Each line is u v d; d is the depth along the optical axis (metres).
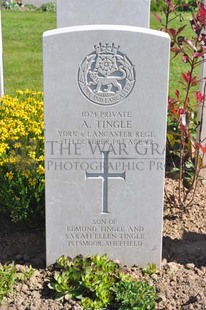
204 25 2.49
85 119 2.16
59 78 2.11
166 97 2.14
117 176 2.23
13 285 2.22
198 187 3.05
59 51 2.08
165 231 2.63
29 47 6.31
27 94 3.18
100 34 2.07
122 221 2.29
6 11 8.98
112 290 2.15
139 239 2.31
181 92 4.48
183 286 2.24
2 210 2.63
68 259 2.29
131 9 3.26
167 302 2.16
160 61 2.10
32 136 2.74
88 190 2.24
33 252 2.46
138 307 2.08
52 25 7.62
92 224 2.29
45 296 2.18
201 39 2.49
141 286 2.16
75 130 2.17
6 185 2.58
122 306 2.10
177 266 2.37
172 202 2.81
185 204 2.84
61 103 2.14
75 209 2.26
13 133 2.69
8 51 6.10
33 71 5.33
